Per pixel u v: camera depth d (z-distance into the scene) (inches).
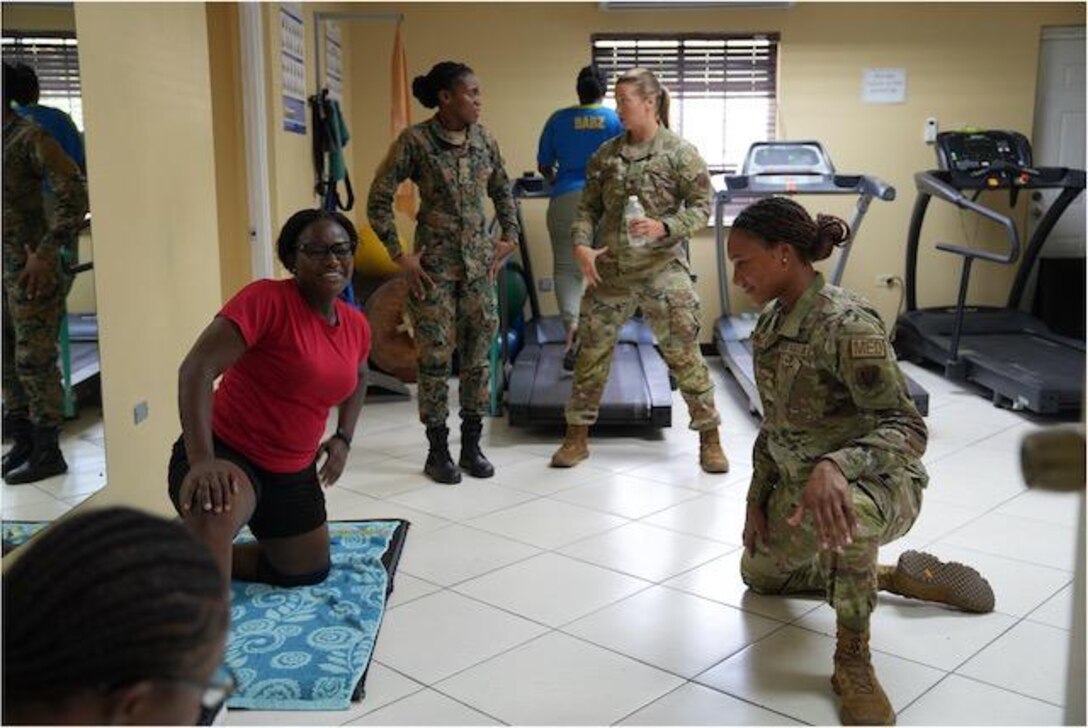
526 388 204.4
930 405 220.4
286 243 106.8
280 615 111.6
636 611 114.3
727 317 270.4
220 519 96.0
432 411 167.8
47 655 30.1
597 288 173.5
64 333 105.7
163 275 135.9
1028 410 214.5
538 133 279.1
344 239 106.6
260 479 110.9
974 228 284.5
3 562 90.2
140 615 30.5
